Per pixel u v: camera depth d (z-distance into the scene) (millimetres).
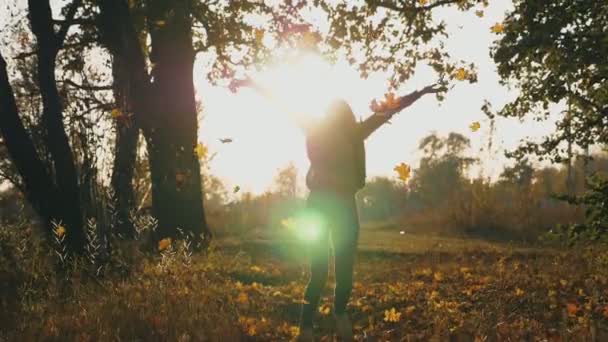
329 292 9555
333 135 5590
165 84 16750
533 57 11648
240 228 25062
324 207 5594
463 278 11086
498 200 27703
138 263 10352
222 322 6262
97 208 10906
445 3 14734
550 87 11414
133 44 13867
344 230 5598
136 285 8133
